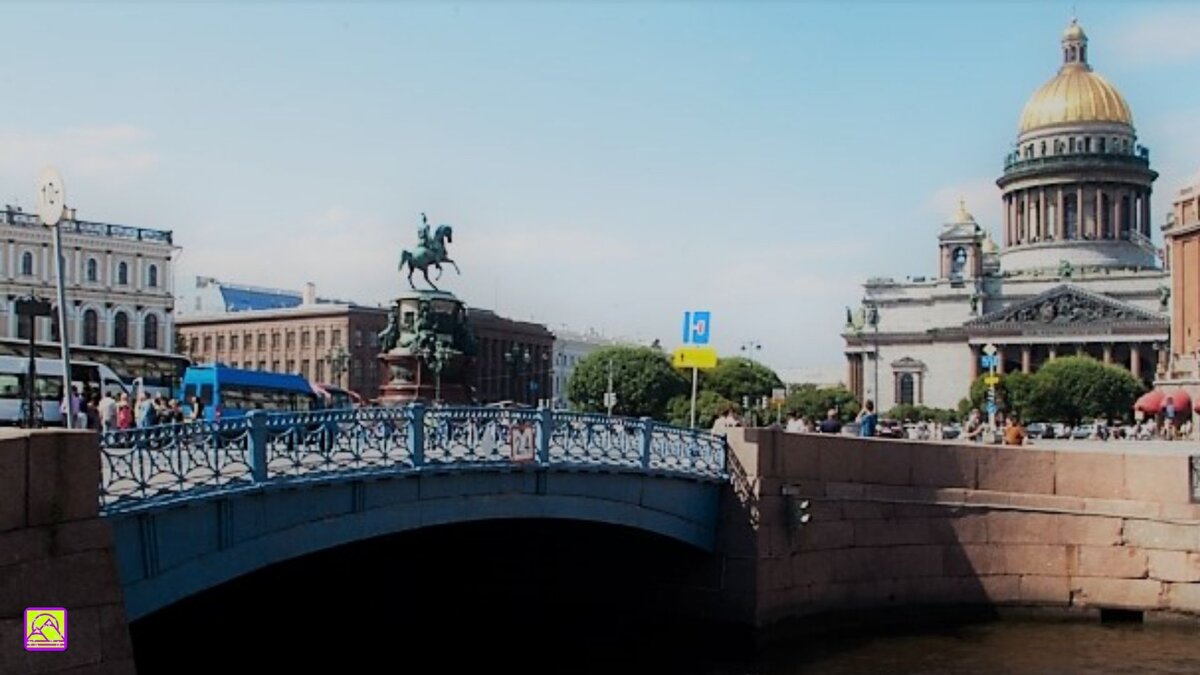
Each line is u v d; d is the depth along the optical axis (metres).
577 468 24.09
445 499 21.47
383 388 44.19
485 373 148.50
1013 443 37.22
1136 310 145.38
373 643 27.69
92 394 37.66
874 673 25.16
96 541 13.96
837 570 29.88
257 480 17.70
